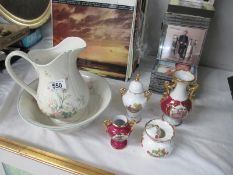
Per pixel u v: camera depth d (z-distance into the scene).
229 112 0.65
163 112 0.60
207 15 0.63
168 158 0.51
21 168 0.52
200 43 0.67
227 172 0.49
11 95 0.64
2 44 0.72
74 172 0.46
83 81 0.56
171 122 0.59
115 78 0.74
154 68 0.69
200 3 0.66
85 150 0.51
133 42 0.69
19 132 0.54
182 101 0.56
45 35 0.95
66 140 0.53
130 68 0.71
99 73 0.74
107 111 0.62
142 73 0.79
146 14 0.80
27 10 0.86
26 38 0.84
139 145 0.53
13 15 0.87
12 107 0.61
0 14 0.86
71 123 0.53
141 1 0.68
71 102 0.52
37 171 0.50
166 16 0.65
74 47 0.52
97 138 0.54
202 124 0.60
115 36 0.67
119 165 0.49
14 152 0.49
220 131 0.59
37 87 0.58
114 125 0.50
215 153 0.52
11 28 0.80
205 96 0.71
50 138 0.53
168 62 0.72
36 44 0.90
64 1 0.67
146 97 0.58
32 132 0.55
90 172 0.46
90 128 0.57
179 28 0.66
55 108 0.52
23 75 0.74
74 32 0.70
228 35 0.81
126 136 0.50
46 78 0.50
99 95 0.62
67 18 0.69
